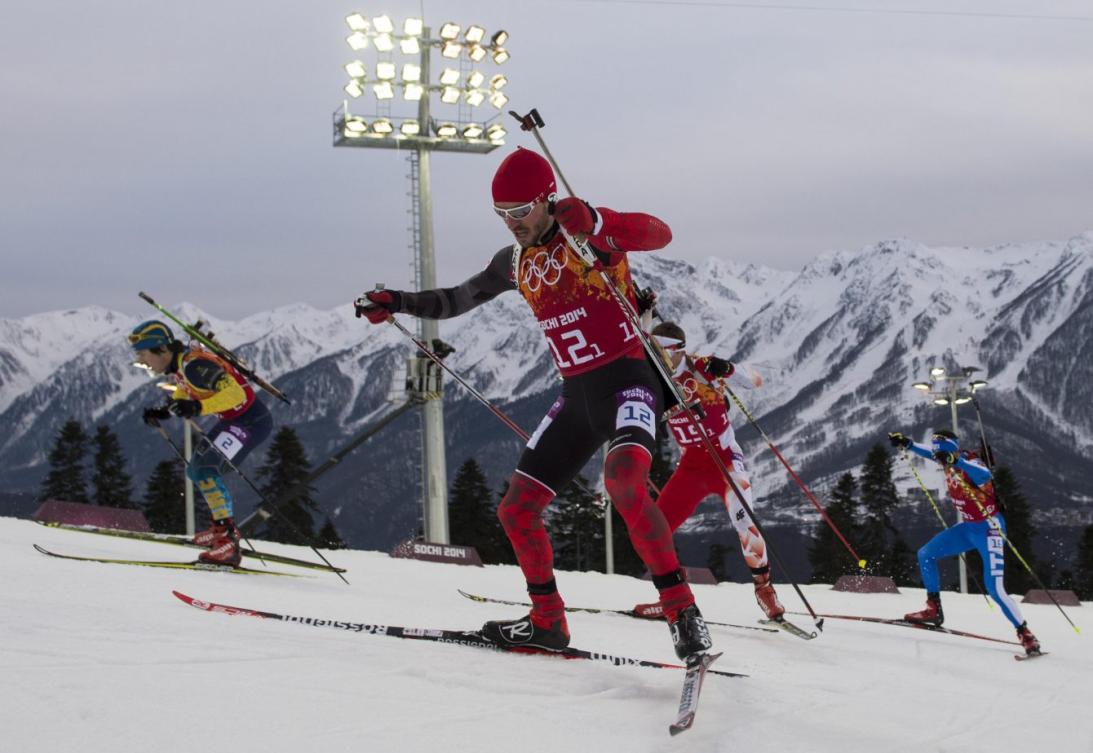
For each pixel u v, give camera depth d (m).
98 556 6.68
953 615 10.26
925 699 4.21
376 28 21.12
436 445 20.75
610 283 3.60
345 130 21.19
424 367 20.30
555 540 49.19
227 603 4.92
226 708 2.84
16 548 6.38
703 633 3.34
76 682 2.96
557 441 3.90
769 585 6.38
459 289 4.27
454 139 21.62
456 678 3.41
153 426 6.61
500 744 2.77
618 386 3.74
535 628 3.92
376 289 4.26
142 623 3.91
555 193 3.73
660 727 3.06
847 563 56.19
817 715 3.49
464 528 52.31
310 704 2.96
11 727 2.53
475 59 21.66
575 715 3.10
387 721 2.87
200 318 6.64
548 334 3.86
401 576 8.64
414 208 21.97
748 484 6.38
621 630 5.45
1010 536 51.28
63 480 62.03
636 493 3.44
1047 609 13.06
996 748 3.44
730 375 6.31
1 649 3.28
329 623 4.27
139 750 2.47
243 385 6.60
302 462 55.12
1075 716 4.23
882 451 59.75
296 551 10.55
